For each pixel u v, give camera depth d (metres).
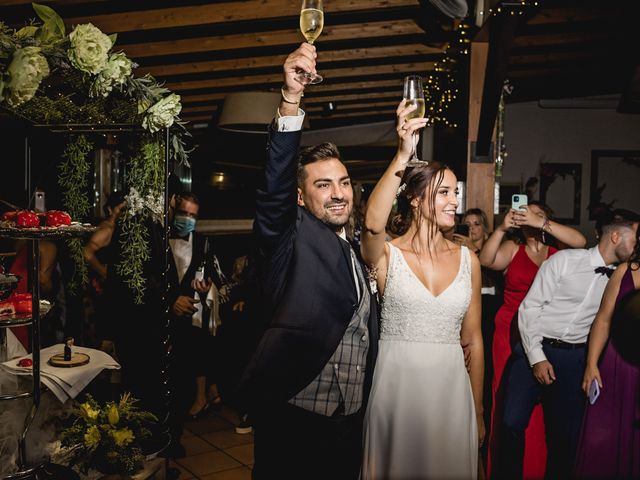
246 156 7.29
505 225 3.31
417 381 1.86
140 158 2.86
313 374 1.72
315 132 7.81
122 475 2.58
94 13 4.22
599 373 2.63
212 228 6.57
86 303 3.63
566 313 2.83
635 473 2.54
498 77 3.91
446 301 1.91
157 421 2.79
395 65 5.84
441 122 6.39
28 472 2.30
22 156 3.57
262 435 1.78
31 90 1.99
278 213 1.65
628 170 7.43
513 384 2.98
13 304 2.36
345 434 1.80
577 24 5.07
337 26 4.77
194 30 4.60
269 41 4.75
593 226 7.46
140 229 2.92
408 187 2.03
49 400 2.68
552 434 2.91
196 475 3.27
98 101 2.55
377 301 2.04
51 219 2.41
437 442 1.85
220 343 4.30
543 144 7.48
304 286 1.72
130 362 3.20
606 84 6.83
